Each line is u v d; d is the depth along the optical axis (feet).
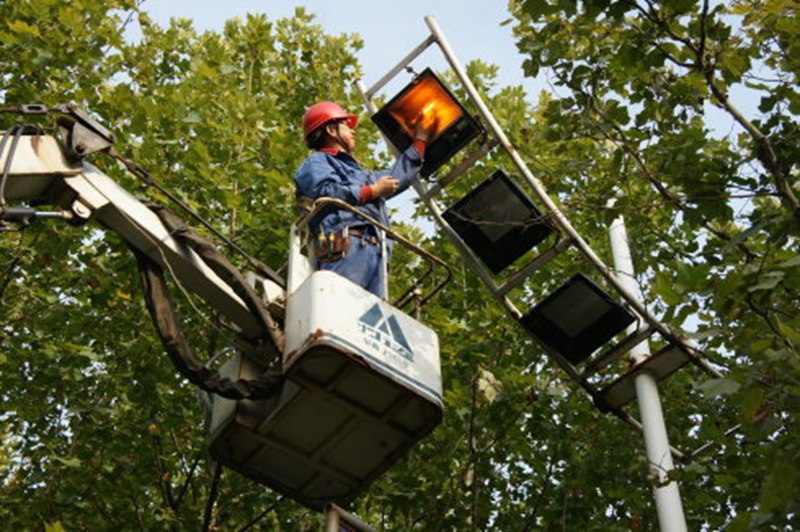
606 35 45.21
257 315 36.96
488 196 42.50
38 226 59.77
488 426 56.75
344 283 36.11
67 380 60.34
